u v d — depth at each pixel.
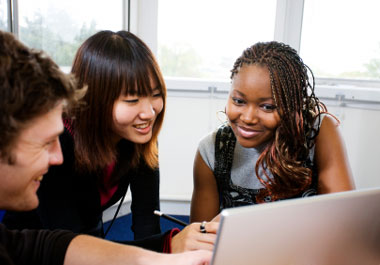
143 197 1.07
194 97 2.16
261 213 0.45
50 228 0.87
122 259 0.58
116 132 0.86
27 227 0.93
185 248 0.72
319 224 0.50
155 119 0.94
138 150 0.98
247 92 0.76
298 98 0.79
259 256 0.48
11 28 1.65
